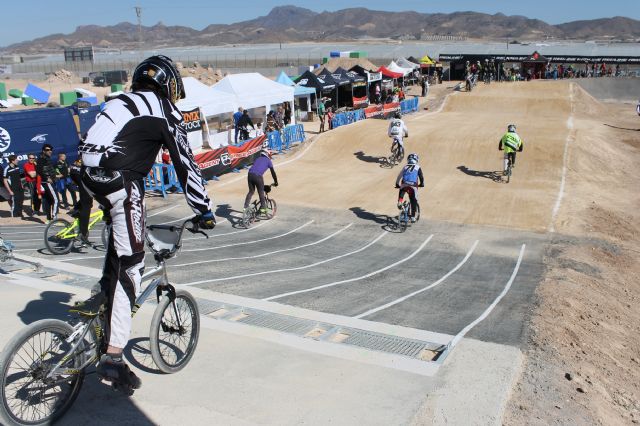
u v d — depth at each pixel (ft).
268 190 49.19
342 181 66.85
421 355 17.31
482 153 78.38
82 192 10.94
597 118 130.62
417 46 405.59
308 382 13.91
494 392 14.30
